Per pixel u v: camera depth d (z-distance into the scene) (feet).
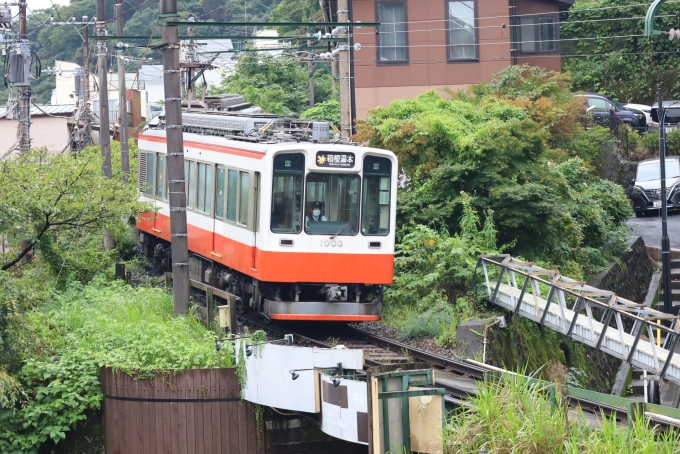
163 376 38.37
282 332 50.31
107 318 46.21
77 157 59.21
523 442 28.96
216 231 54.75
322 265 47.70
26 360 40.68
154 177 68.23
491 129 61.16
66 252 60.90
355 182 48.29
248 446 37.99
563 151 74.02
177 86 47.21
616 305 47.16
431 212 58.59
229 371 38.17
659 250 84.02
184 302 48.39
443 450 30.01
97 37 53.36
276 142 49.83
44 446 40.19
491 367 41.39
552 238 60.08
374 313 49.03
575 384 51.37
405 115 65.82
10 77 75.10
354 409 31.37
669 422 30.32
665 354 44.65
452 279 55.52
